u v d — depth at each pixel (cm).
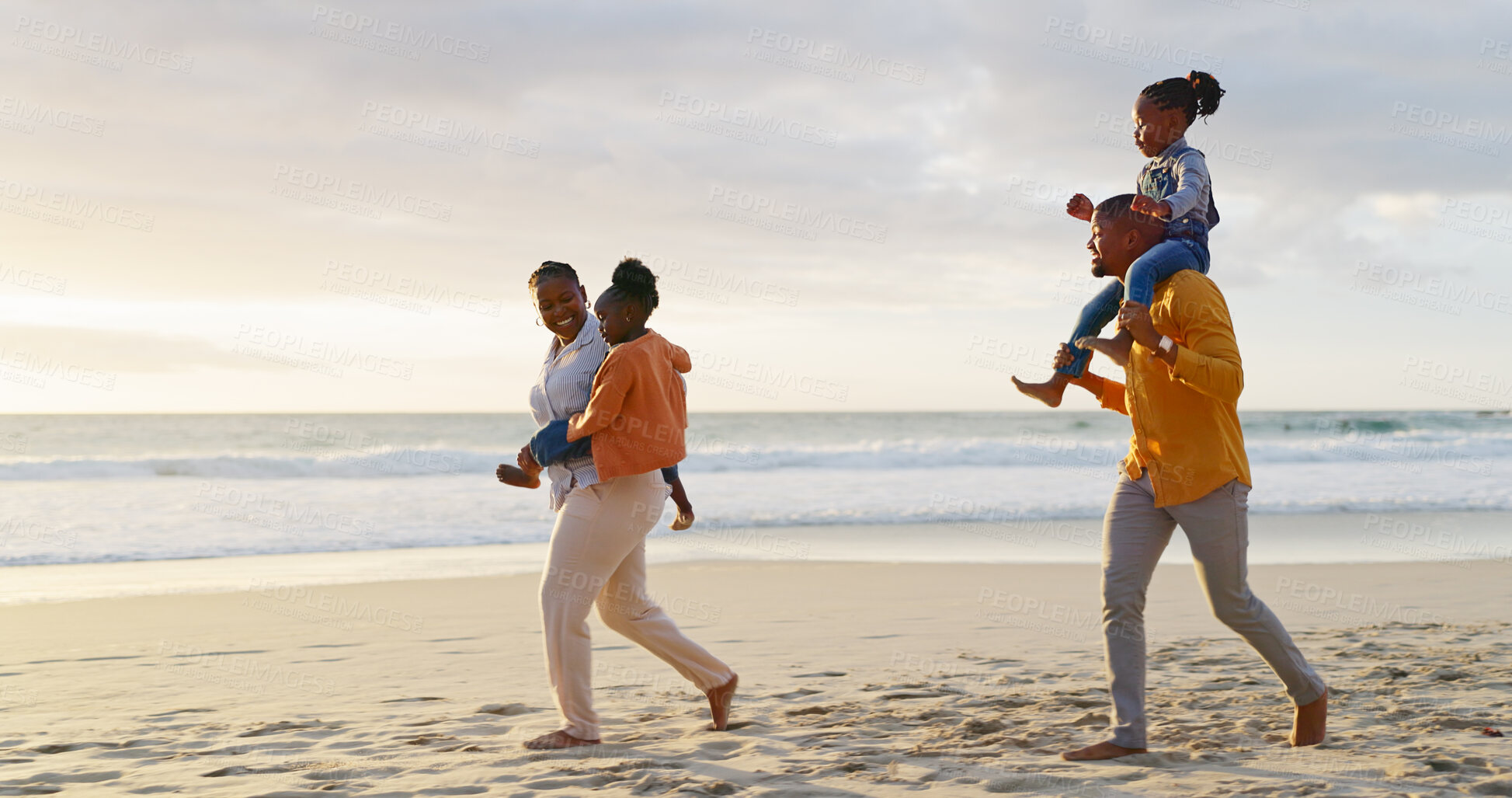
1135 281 326
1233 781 300
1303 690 339
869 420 4812
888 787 305
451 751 366
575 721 369
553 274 378
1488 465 2458
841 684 491
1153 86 366
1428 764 314
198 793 313
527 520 1399
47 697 486
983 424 4709
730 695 395
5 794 314
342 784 320
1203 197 344
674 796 298
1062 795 292
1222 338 319
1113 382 384
